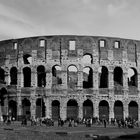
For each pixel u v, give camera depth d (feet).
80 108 299.38
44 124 268.00
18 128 213.25
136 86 314.96
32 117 298.15
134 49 318.45
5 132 182.19
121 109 309.22
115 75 323.16
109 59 309.22
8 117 289.74
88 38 309.63
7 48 321.93
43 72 309.42
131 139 89.51
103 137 99.35
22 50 314.14
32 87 305.94
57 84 304.30
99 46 309.63
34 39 312.50
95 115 298.97
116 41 314.76
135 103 315.78
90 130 198.18
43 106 307.37
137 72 315.78
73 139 147.23
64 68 304.50
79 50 306.76
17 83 310.86
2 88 317.01
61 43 308.19
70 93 301.84
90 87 314.76
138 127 245.45
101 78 321.93
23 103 309.22
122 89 307.99
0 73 334.85
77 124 268.62
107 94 304.09
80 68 304.30
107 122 291.38
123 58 312.71
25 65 311.06
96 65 306.14
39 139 149.07
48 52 307.99
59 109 300.81
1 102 315.37
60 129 208.85
